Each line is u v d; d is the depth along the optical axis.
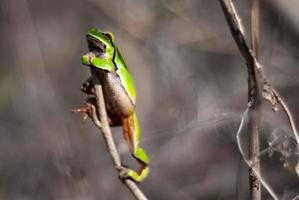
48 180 12.93
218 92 13.48
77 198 12.16
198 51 13.98
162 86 14.23
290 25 8.09
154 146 13.87
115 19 14.11
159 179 13.51
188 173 13.38
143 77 14.27
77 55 15.82
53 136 13.12
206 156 13.30
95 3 14.41
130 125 7.30
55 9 16.09
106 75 7.13
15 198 13.70
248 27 11.58
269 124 8.91
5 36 15.10
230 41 13.55
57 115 13.94
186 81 13.94
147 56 14.23
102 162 13.34
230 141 12.67
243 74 13.51
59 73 15.66
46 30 16.47
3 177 14.05
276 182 9.20
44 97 14.27
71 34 15.92
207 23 13.68
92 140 13.55
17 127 14.38
